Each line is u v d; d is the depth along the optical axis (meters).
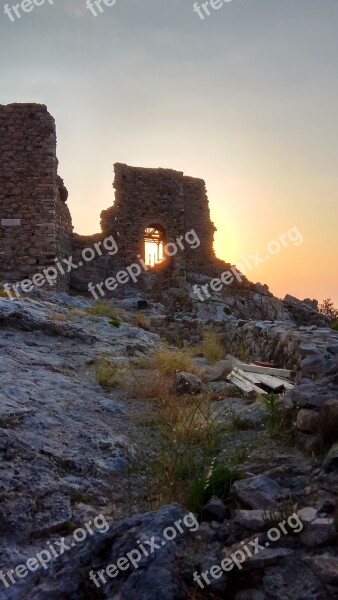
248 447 5.33
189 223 33.62
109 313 17.52
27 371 8.69
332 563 3.36
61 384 8.24
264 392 7.87
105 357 10.54
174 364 9.59
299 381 7.87
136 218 31.50
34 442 5.78
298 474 4.48
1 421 6.14
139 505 4.73
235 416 6.34
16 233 24.00
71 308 17.47
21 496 4.73
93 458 5.63
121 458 5.67
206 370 9.60
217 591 3.42
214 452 5.40
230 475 4.55
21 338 11.23
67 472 5.35
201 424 6.11
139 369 10.03
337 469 4.29
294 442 5.22
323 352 8.59
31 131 24.42
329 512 3.81
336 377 5.61
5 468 5.13
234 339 14.32
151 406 7.67
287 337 10.28
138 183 31.83
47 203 24.12
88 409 7.27
